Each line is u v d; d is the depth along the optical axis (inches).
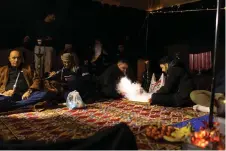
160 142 111.0
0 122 143.6
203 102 174.6
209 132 94.6
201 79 231.8
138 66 289.9
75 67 209.0
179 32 275.1
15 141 95.7
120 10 275.7
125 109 177.2
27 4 245.8
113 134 88.5
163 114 163.9
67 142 89.6
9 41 241.4
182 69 193.3
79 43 276.5
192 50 264.5
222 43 222.7
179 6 241.9
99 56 277.1
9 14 238.8
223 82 169.8
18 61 183.6
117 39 294.5
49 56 246.5
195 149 93.2
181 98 184.5
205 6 231.6
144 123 142.3
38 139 115.1
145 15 284.8
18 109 169.2
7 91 178.9
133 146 88.6
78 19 270.2
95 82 217.5
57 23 262.5
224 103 113.4
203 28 251.4
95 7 268.2
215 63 95.6
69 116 157.5
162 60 213.3
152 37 299.6
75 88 199.8
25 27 248.2
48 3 254.5
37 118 152.7
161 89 193.3
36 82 184.9
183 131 113.5
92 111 171.0
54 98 189.0
